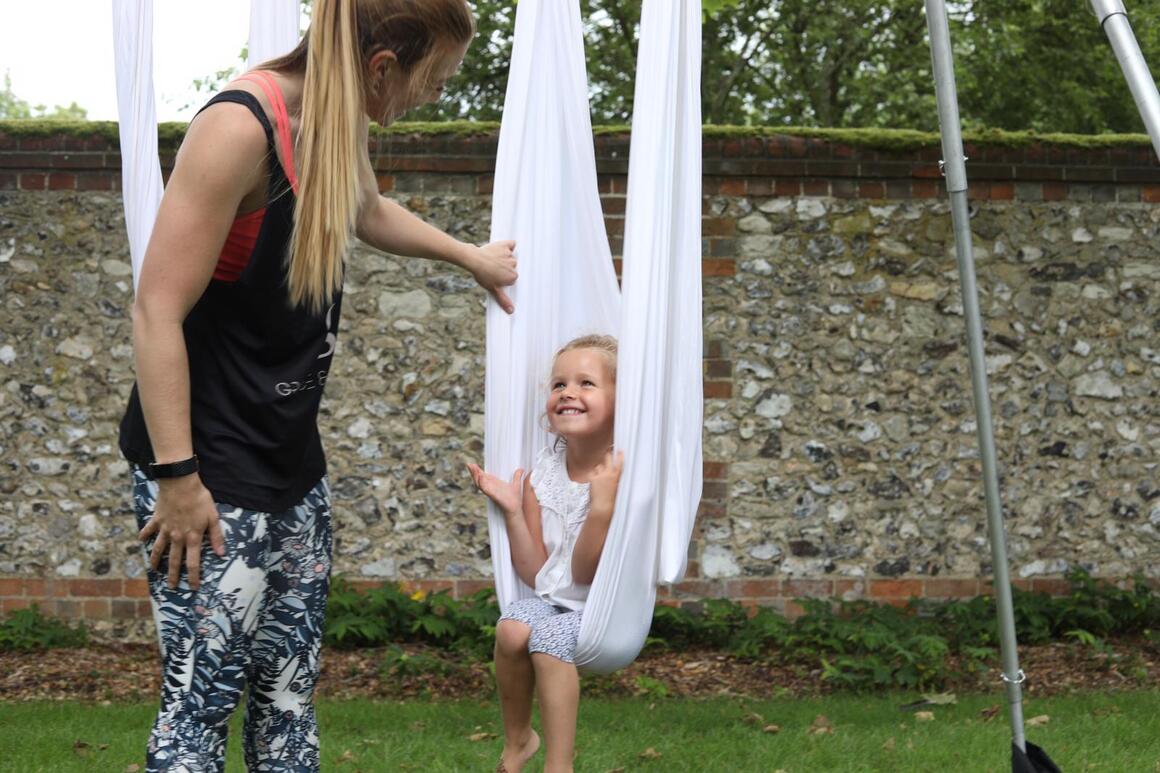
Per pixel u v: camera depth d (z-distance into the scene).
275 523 2.20
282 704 2.29
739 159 6.64
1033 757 2.99
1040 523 6.77
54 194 6.53
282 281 2.02
